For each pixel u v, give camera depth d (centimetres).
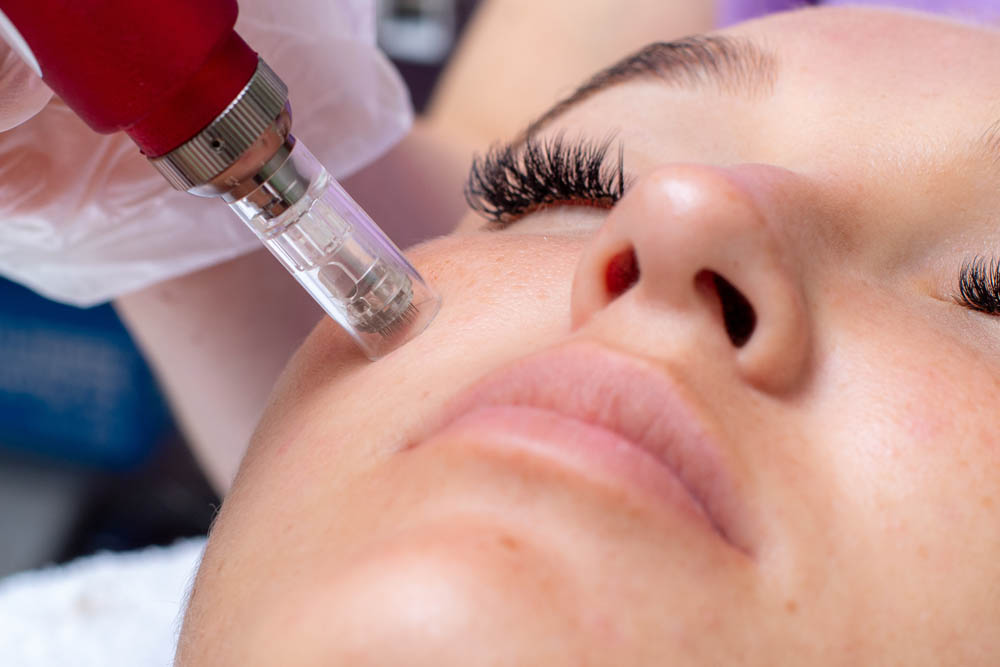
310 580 26
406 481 26
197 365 48
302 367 32
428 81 79
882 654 26
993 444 27
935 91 31
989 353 29
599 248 27
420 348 29
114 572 53
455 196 52
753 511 26
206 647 28
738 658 25
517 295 30
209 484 73
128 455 73
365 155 41
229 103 27
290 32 37
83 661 50
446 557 25
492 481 26
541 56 61
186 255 40
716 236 26
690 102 33
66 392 72
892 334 28
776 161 31
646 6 60
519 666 24
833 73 32
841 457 27
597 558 25
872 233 30
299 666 25
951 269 30
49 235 37
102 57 27
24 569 68
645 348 26
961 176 30
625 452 26
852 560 26
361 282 30
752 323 27
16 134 34
